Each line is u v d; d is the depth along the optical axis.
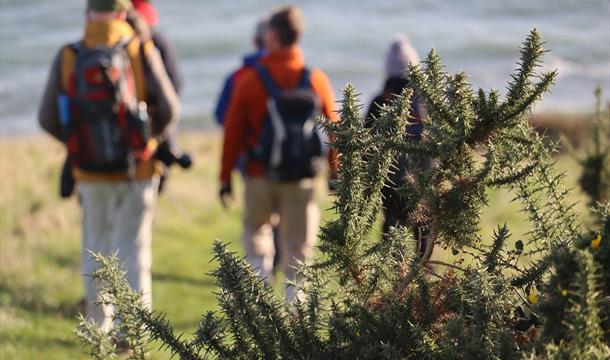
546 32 79.62
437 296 3.29
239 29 81.62
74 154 8.43
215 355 3.36
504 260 3.37
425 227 3.34
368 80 66.25
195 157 25.12
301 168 10.12
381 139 3.15
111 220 8.65
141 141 8.47
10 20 85.38
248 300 3.28
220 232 14.95
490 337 3.00
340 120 3.19
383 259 3.33
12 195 16.42
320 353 3.27
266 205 10.45
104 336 3.32
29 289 10.94
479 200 3.17
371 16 89.56
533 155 3.31
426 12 90.88
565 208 3.49
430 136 3.16
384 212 3.46
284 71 10.07
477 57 73.44
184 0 95.69
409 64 3.19
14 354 8.67
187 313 10.40
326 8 93.50
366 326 3.22
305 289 3.43
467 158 3.16
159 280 11.79
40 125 8.75
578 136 23.00
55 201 16.20
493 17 88.12
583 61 67.50
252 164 10.30
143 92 8.53
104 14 8.43
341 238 3.28
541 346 2.88
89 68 8.24
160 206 16.55
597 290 2.94
